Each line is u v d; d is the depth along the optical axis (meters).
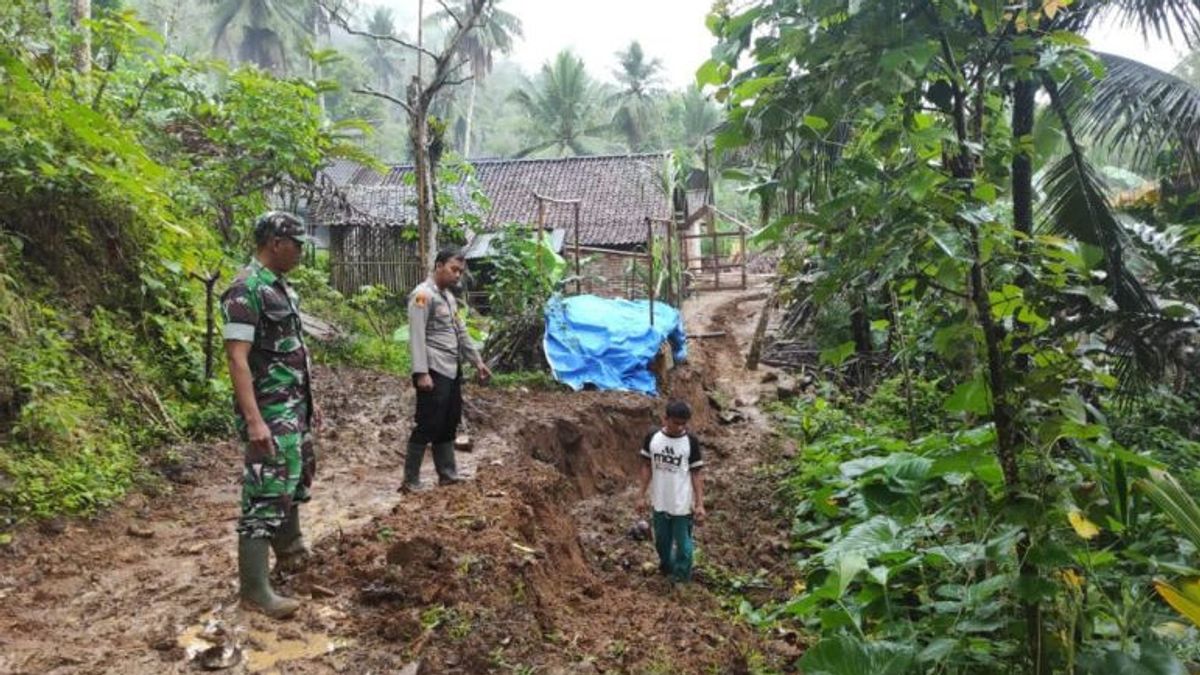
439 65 10.27
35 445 5.40
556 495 6.74
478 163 24.80
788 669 4.94
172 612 3.89
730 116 3.68
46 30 7.92
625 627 4.76
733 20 3.49
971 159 3.57
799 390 14.20
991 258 3.38
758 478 9.56
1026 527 3.27
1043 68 3.71
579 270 14.59
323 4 10.75
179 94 11.55
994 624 3.53
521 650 3.86
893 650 3.44
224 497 5.75
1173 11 7.45
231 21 37.88
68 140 7.51
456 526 4.83
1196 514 3.23
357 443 7.37
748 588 6.67
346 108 38.38
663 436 6.51
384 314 14.38
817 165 3.64
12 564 4.35
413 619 3.80
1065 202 7.92
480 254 14.04
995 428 3.62
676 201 24.25
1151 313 7.31
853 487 4.57
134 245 7.77
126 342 7.09
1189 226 8.70
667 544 6.51
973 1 3.33
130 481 5.61
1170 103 8.09
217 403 7.34
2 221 6.83
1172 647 3.80
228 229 11.50
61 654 3.49
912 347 3.93
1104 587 3.91
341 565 4.30
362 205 17.33
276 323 3.80
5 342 5.85
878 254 3.18
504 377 10.91
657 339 12.57
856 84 3.33
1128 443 8.70
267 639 3.66
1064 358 3.48
